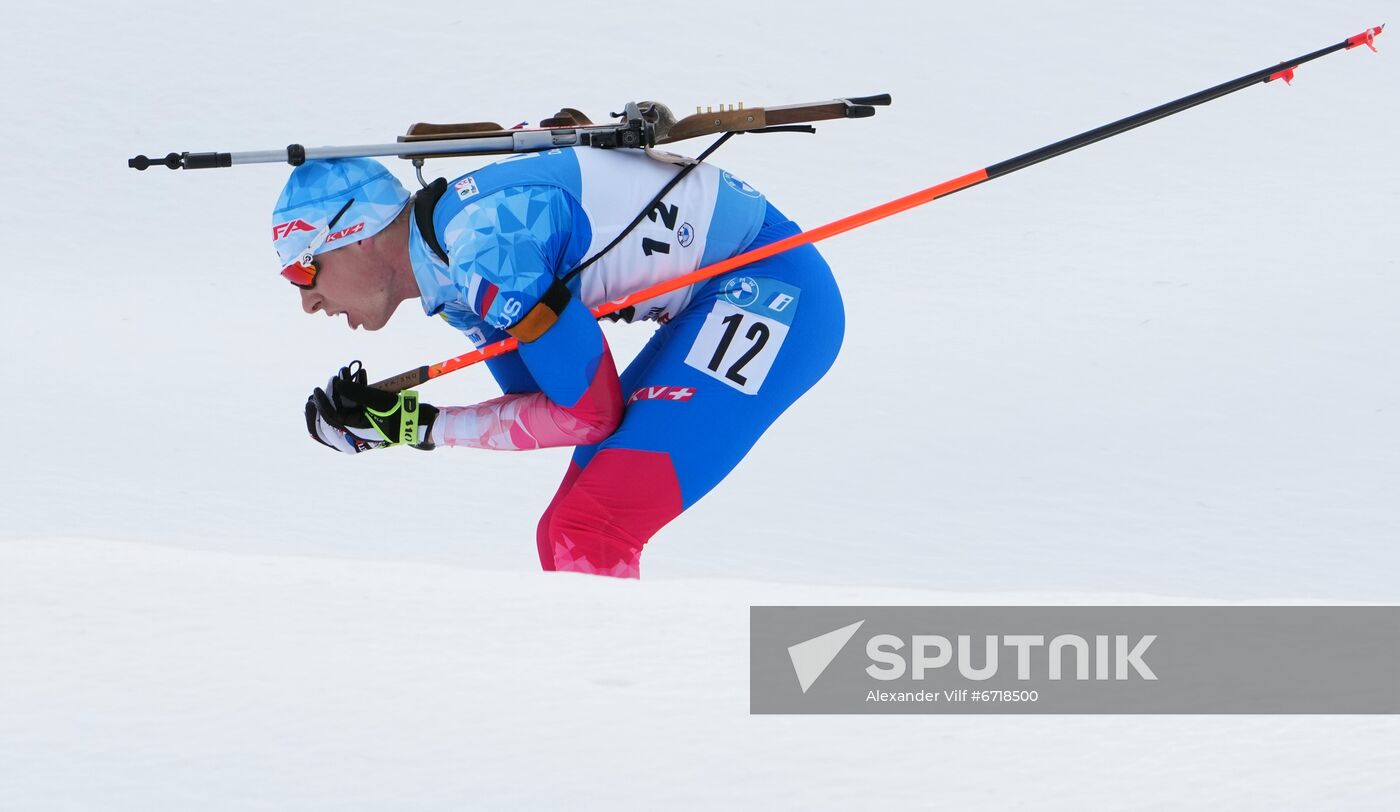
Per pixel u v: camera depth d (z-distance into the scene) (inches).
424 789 283.1
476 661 351.9
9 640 353.4
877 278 1812.3
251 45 2573.8
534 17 2640.3
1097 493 1126.4
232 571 427.8
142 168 545.3
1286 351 1454.2
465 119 2410.2
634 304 556.4
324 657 349.4
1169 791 288.7
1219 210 2004.2
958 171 2206.0
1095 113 2369.6
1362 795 287.4
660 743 307.9
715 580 452.1
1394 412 1293.1
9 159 2235.5
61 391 1384.1
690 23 2625.5
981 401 1352.1
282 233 555.5
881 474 1167.0
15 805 272.7
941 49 2539.4
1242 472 1167.6
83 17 2628.0
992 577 938.7
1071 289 1726.1
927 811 280.4
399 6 2659.9
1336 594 898.1
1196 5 2645.2
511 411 562.3
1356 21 2615.7
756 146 2263.8
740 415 558.3
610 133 566.3
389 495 1096.8
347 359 1556.3
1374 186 2064.5
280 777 286.2
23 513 1013.8
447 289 560.7
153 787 281.0
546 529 590.9
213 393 1398.9
